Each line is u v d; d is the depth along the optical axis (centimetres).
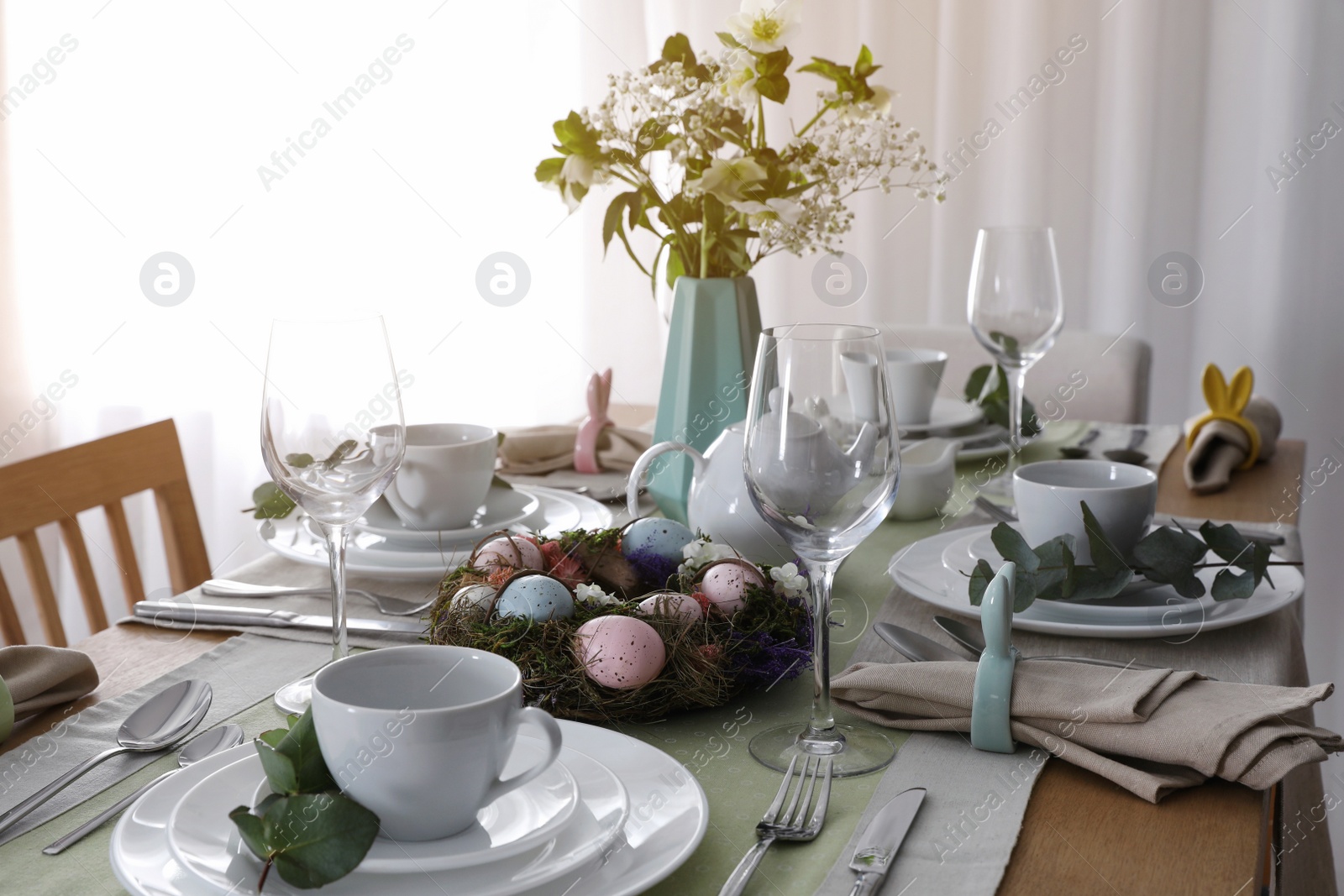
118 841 45
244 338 234
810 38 207
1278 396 205
